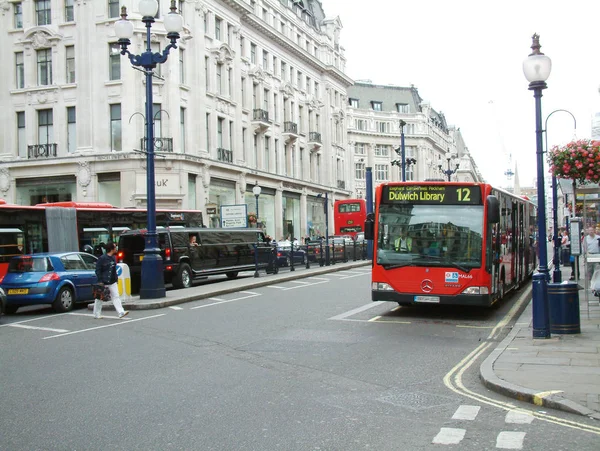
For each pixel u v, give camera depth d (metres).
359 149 99.44
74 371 9.49
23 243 22.72
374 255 14.86
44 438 6.23
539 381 7.85
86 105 40.91
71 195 41.28
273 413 6.95
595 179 14.10
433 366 9.51
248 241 28.23
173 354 10.68
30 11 42.44
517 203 20.42
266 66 55.16
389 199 14.95
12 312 18.38
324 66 66.81
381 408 7.13
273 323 14.23
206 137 44.25
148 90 19.05
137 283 23.64
